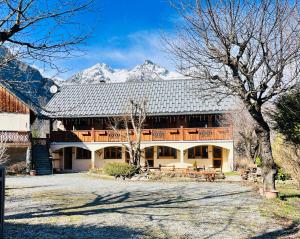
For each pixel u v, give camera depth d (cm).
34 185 2092
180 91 3569
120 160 3444
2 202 677
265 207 1247
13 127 3253
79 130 3416
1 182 675
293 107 1387
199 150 3322
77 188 1922
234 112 3084
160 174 2577
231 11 1216
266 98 1377
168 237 852
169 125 3400
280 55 1209
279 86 1292
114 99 3638
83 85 4003
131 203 1372
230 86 1365
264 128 1453
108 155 3481
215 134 3133
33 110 3306
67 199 1484
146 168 2786
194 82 3634
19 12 758
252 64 1318
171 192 1739
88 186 2038
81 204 1346
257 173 2408
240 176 2542
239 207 1262
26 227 949
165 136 3203
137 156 2800
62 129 3666
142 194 1656
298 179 1388
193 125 3369
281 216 1091
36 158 3125
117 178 2559
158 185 2102
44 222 1012
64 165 3531
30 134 3002
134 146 2889
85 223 1001
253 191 1725
